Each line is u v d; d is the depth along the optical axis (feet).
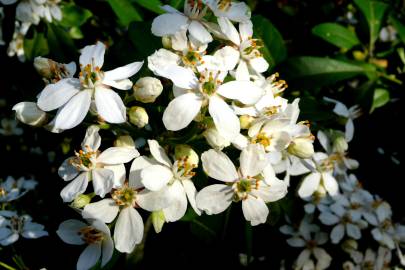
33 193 0.80
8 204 0.74
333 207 0.73
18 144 0.97
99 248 0.53
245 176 0.52
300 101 0.70
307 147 0.56
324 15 0.97
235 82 0.54
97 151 0.52
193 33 0.57
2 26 0.82
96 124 0.56
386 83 0.82
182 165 0.51
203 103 0.52
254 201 0.53
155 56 0.55
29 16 0.76
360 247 0.77
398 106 0.82
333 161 0.72
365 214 0.75
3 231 0.62
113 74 0.53
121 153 0.52
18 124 0.97
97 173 0.51
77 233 0.53
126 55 0.65
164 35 0.57
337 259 0.76
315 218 0.76
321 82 0.74
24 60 0.84
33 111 0.53
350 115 0.74
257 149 0.52
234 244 0.72
